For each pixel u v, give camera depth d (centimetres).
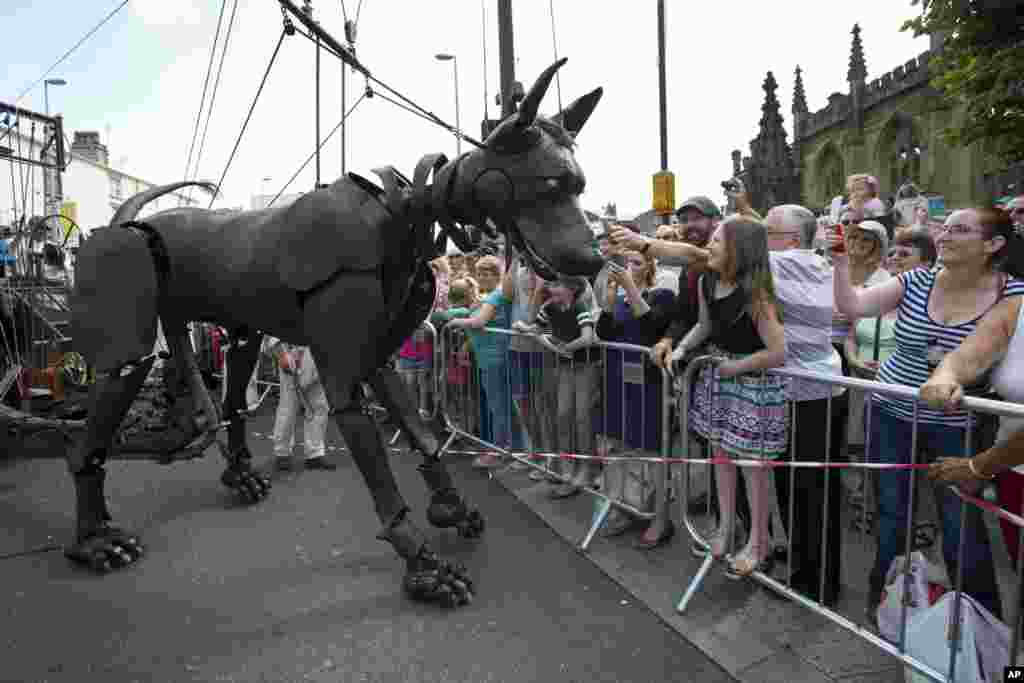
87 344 335
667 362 317
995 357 212
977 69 1178
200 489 457
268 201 407
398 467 516
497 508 421
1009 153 1241
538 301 422
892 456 258
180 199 459
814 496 282
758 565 290
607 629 275
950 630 201
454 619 284
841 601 283
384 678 243
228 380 421
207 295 344
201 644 267
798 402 280
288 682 242
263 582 320
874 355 373
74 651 262
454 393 574
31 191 606
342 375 301
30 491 451
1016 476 215
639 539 359
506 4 930
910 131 2777
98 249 334
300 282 300
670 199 973
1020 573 184
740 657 248
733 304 279
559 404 420
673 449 346
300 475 493
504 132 269
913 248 368
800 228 307
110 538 340
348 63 287
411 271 321
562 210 272
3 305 534
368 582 319
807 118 3522
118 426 342
